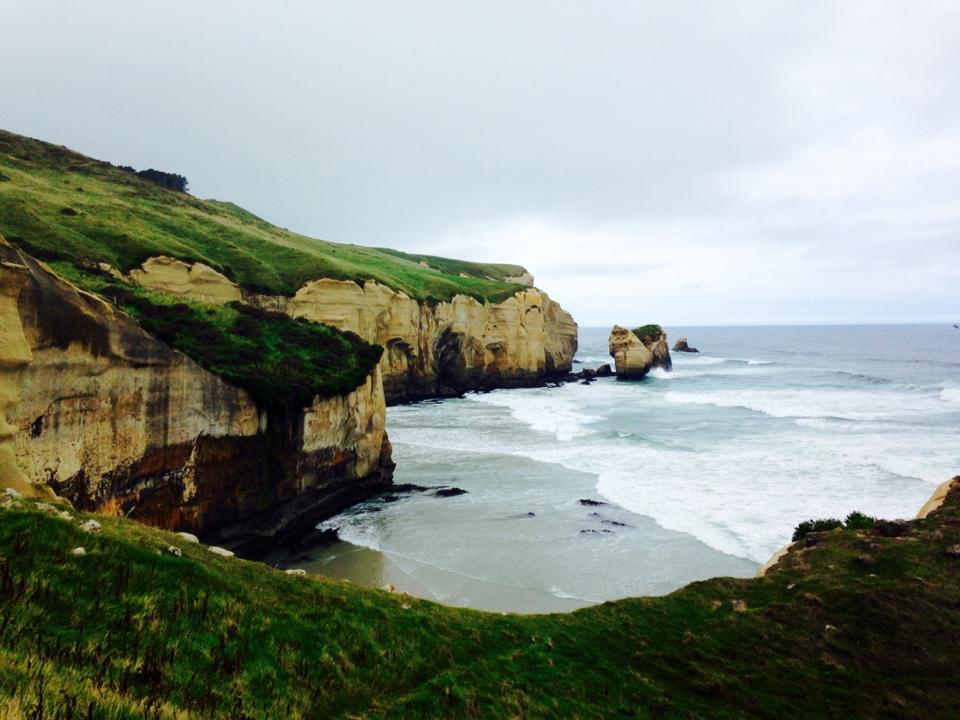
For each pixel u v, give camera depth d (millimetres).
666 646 12875
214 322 31641
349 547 24719
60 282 17609
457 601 19484
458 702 9977
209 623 9797
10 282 14586
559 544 24578
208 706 7941
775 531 24875
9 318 14383
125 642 8531
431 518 28297
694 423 53188
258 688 8883
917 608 13336
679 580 20891
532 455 40812
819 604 13922
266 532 25047
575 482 33875
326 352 32625
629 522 26906
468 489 33031
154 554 10914
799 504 28125
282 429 25766
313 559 23406
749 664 12141
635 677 11680
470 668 11188
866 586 14336
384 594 14039
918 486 30438
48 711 6250
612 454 40438
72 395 17516
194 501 22188
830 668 11844
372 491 32250
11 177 47625
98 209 48875
